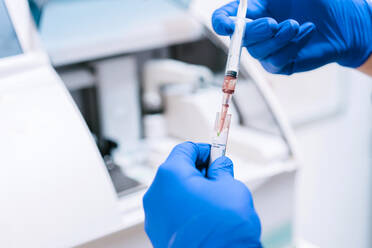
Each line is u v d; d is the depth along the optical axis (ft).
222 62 3.37
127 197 2.28
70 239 1.97
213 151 1.75
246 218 1.47
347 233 5.51
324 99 5.13
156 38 3.39
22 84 2.19
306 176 5.23
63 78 3.12
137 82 3.62
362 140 5.52
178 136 3.47
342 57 2.47
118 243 2.14
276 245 2.84
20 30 2.42
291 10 2.38
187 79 3.42
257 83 2.93
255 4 2.35
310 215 5.39
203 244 1.48
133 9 3.58
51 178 1.97
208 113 3.20
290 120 4.80
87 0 3.49
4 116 2.05
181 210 1.53
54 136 2.05
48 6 3.19
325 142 5.34
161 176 1.67
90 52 3.13
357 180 5.51
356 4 2.42
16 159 1.95
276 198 2.71
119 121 3.47
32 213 1.91
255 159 2.74
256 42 2.12
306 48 2.36
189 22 3.49
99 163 2.08
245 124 3.16
